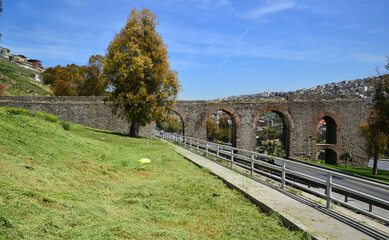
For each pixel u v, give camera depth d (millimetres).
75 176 7012
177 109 34031
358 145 38469
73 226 3951
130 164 10727
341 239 4430
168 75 25406
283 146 38156
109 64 24094
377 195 18188
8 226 3352
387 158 77500
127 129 33406
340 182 23453
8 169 5383
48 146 8852
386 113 29250
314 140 37219
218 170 11203
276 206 6211
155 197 6766
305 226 4957
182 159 14594
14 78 71562
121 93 23609
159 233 4355
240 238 4727
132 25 25344
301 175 7254
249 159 10422
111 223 4340
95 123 31922
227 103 35281
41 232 3473
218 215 5945
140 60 23016
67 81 60000
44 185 5430
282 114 36781
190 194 7363
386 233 4766
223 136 88625
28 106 29016
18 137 8164
